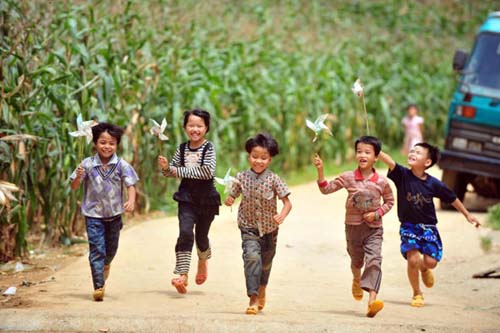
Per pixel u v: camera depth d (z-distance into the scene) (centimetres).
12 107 2627
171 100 3688
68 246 2888
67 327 1667
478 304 2073
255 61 4894
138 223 3338
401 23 7469
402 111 5956
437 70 6481
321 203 3856
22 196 2670
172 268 2484
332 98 5125
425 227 2025
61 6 3369
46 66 2758
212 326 1655
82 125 1947
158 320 1675
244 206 1856
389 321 1764
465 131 3659
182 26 4631
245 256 1819
